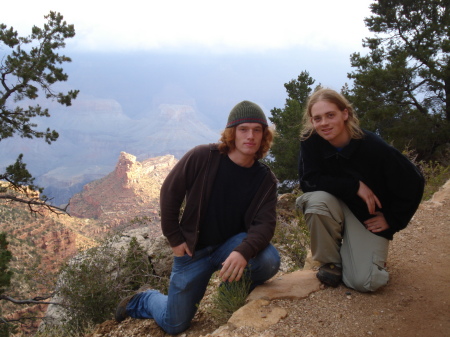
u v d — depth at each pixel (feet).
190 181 7.04
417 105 47.24
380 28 52.16
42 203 35.88
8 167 34.17
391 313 6.61
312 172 7.46
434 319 6.39
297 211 14.15
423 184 7.03
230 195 7.02
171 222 7.15
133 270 14.55
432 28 48.16
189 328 7.81
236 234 7.39
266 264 7.30
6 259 21.56
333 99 6.85
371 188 7.22
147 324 8.32
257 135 6.74
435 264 8.30
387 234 7.30
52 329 13.20
